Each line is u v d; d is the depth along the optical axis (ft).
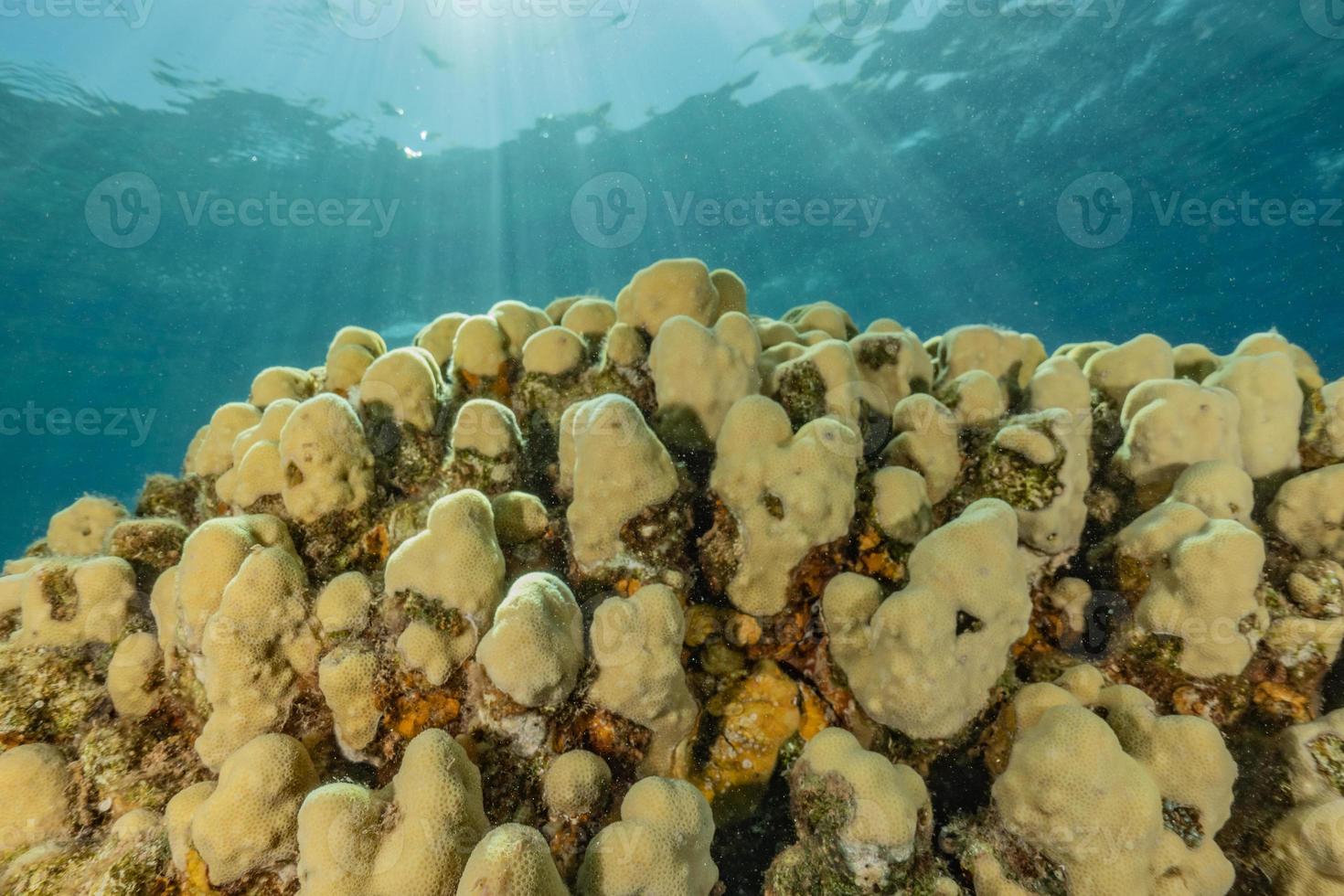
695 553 0.99
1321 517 0.98
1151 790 0.71
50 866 0.83
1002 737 0.83
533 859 0.62
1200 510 0.93
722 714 0.92
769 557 0.92
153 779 0.90
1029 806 0.73
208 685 0.83
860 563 0.95
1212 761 0.74
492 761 0.80
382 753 0.83
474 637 0.83
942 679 0.80
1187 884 0.73
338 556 1.00
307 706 0.86
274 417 1.08
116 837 0.84
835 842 0.72
